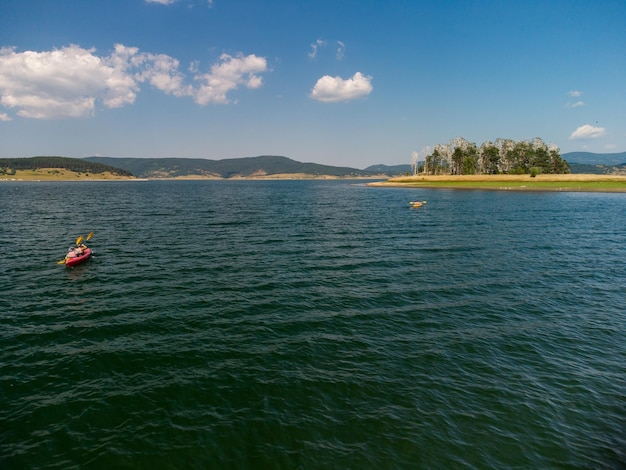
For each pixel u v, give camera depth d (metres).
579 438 11.94
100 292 24.91
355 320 20.56
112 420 12.54
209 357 16.52
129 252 36.41
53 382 14.64
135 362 16.09
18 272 29.45
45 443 11.55
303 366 15.80
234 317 20.86
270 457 11.03
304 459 10.97
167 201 102.12
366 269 30.84
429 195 127.69
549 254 36.72
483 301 23.66
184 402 13.45
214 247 39.00
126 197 117.50
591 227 53.91
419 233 48.66
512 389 14.37
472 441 11.73
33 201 96.75
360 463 10.84
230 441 11.63
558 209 78.31
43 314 21.19
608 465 10.90
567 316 21.34
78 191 153.50
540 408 13.30
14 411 12.93
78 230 49.44
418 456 11.13
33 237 44.03
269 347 17.44
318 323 20.12
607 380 15.01
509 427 12.36
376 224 56.72
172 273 29.36
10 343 17.73
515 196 118.38
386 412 12.98
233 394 13.91
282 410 13.04
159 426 12.27
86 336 18.50
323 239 44.03
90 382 14.66
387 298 24.06
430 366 15.91
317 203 97.25
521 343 18.02
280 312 21.61
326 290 25.44
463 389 14.33
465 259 34.50
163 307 22.28
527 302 23.55
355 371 15.46
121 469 10.62
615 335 18.95
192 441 11.63
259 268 30.92
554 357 16.75
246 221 59.62
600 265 32.50
